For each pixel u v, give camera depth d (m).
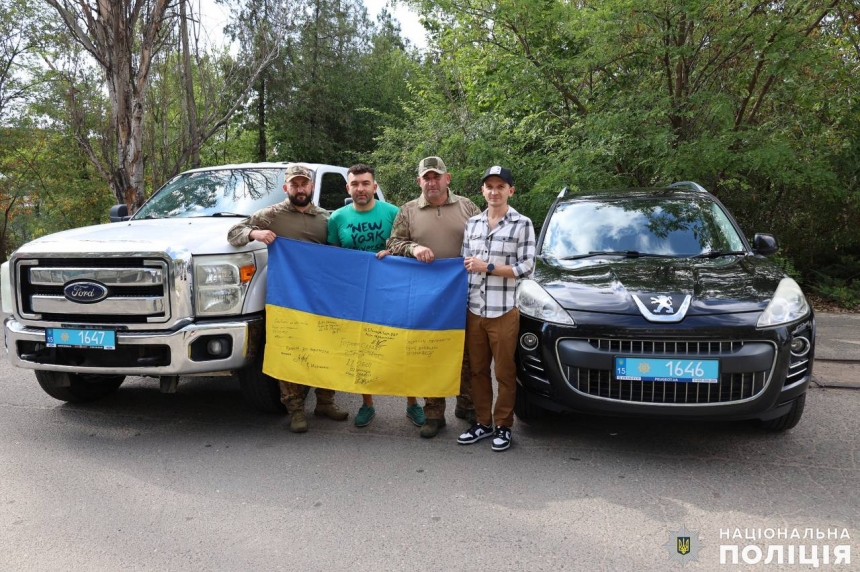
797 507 3.11
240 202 5.20
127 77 9.95
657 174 9.71
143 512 3.11
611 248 4.80
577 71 10.46
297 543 2.80
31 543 2.81
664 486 3.36
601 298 3.80
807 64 9.20
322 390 4.51
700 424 4.34
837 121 9.91
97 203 23.75
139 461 3.76
